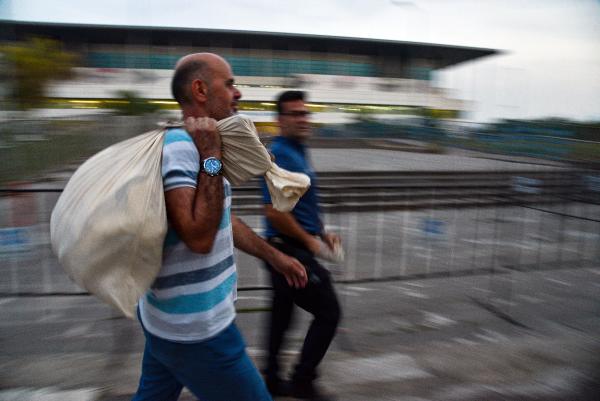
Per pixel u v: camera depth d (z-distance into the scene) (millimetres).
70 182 1441
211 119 1476
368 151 22297
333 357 3338
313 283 2467
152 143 1412
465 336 3758
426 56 50500
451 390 2932
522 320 4113
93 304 4328
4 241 5109
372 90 47219
